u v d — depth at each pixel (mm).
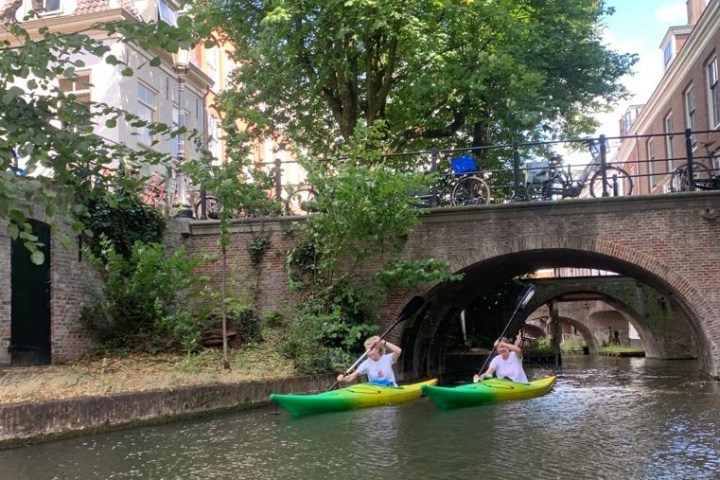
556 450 7047
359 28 15797
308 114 19703
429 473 6016
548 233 13898
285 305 13867
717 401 11336
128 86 18578
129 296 12188
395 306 14328
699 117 21562
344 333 13703
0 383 8656
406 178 13023
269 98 18375
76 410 7836
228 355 12422
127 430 8367
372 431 8328
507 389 11594
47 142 6062
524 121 16219
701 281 13242
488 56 16109
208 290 12977
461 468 6203
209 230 15172
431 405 10836
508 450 7062
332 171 13750
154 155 6945
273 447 7309
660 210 13492
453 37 16844
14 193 5234
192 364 11164
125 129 18109
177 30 6031
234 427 8648
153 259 12023
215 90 26297
